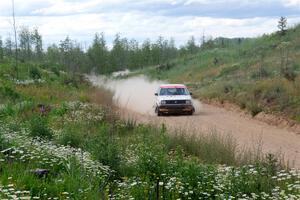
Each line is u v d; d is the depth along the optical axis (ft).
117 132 49.73
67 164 28.02
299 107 61.82
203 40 295.48
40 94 88.17
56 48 308.60
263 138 51.90
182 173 26.96
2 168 26.20
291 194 24.93
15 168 26.43
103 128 49.11
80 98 85.05
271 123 62.85
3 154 29.68
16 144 32.81
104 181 25.71
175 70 207.82
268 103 70.18
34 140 36.04
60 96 88.53
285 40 159.53
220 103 88.84
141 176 27.30
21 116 58.39
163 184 25.64
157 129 50.49
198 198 25.27
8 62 145.28
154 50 292.61
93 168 28.78
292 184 25.23
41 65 161.07
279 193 24.68
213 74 147.43
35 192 22.89
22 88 95.04
